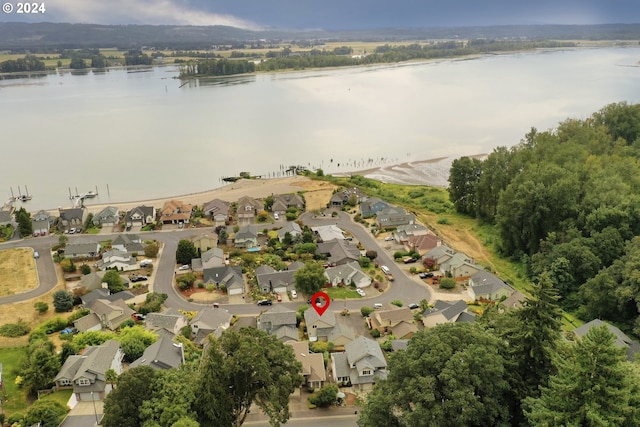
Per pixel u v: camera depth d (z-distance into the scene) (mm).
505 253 98312
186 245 94812
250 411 54688
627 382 32219
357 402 54719
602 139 131375
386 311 71812
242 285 84000
